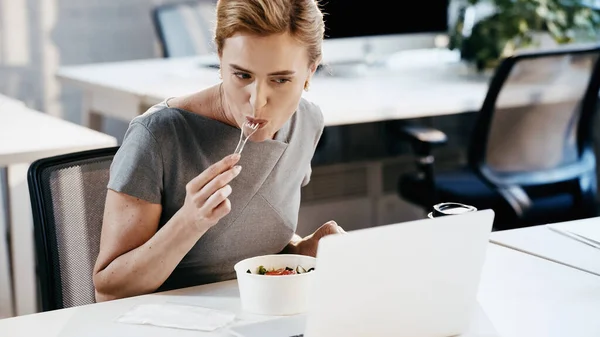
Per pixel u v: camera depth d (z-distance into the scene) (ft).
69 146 7.43
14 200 7.82
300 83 4.10
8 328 3.84
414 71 11.23
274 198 4.72
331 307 3.37
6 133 7.91
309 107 4.94
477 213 3.53
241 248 4.72
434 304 3.61
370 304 3.45
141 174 4.34
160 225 4.55
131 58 13.98
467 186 8.91
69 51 13.55
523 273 4.59
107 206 4.42
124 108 9.73
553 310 4.10
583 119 8.87
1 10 12.98
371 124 12.81
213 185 3.91
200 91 4.58
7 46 13.14
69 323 3.90
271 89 4.02
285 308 3.98
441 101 8.99
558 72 8.41
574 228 5.33
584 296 4.28
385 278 3.43
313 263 4.18
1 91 13.24
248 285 4.00
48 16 13.29
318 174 11.53
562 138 8.84
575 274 4.58
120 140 13.73
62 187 4.81
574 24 11.01
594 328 3.90
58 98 13.57
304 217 11.52
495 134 8.54
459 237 3.52
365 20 10.93
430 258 3.50
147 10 13.93
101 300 4.47
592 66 8.55
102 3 13.60
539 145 8.73
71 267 4.80
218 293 4.29
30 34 13.24
